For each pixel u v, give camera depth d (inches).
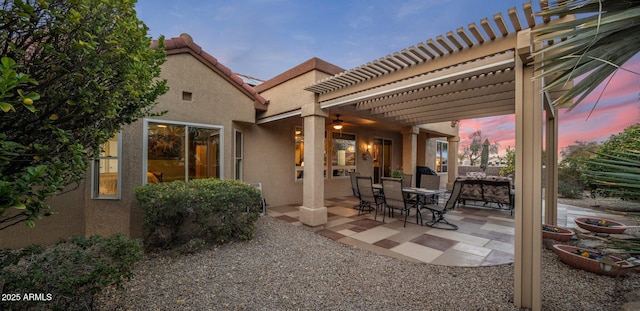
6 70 41.0
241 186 179.0
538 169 96.1
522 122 100.0
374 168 419.5
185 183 176.6
